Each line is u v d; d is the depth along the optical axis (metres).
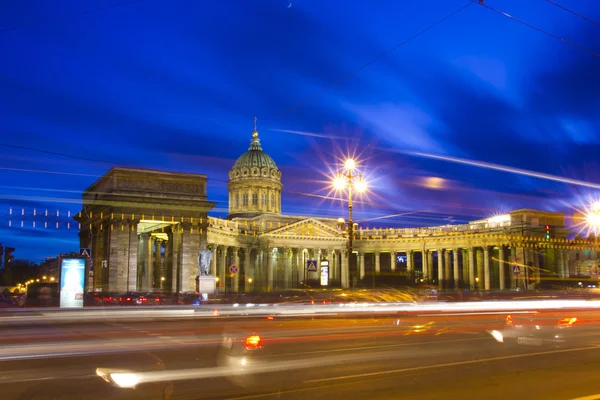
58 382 14.46
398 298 54.34
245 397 15.90
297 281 143.50
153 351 21.00
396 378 18.77
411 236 145.38
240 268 149.50
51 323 32.09
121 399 14.34
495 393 16.72
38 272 189.62
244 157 159.62
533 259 130.62
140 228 102.69
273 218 150.38
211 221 119.94
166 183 94.88
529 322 26.56
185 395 15.91
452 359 22.50
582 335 28.08
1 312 38.81
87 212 102.88
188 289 93.94
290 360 20.78
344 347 24.36
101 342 22.53
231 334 25.20
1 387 14.96
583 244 125.81
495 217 142.38
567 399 15.90
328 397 16.08
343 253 146.38
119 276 89.44
